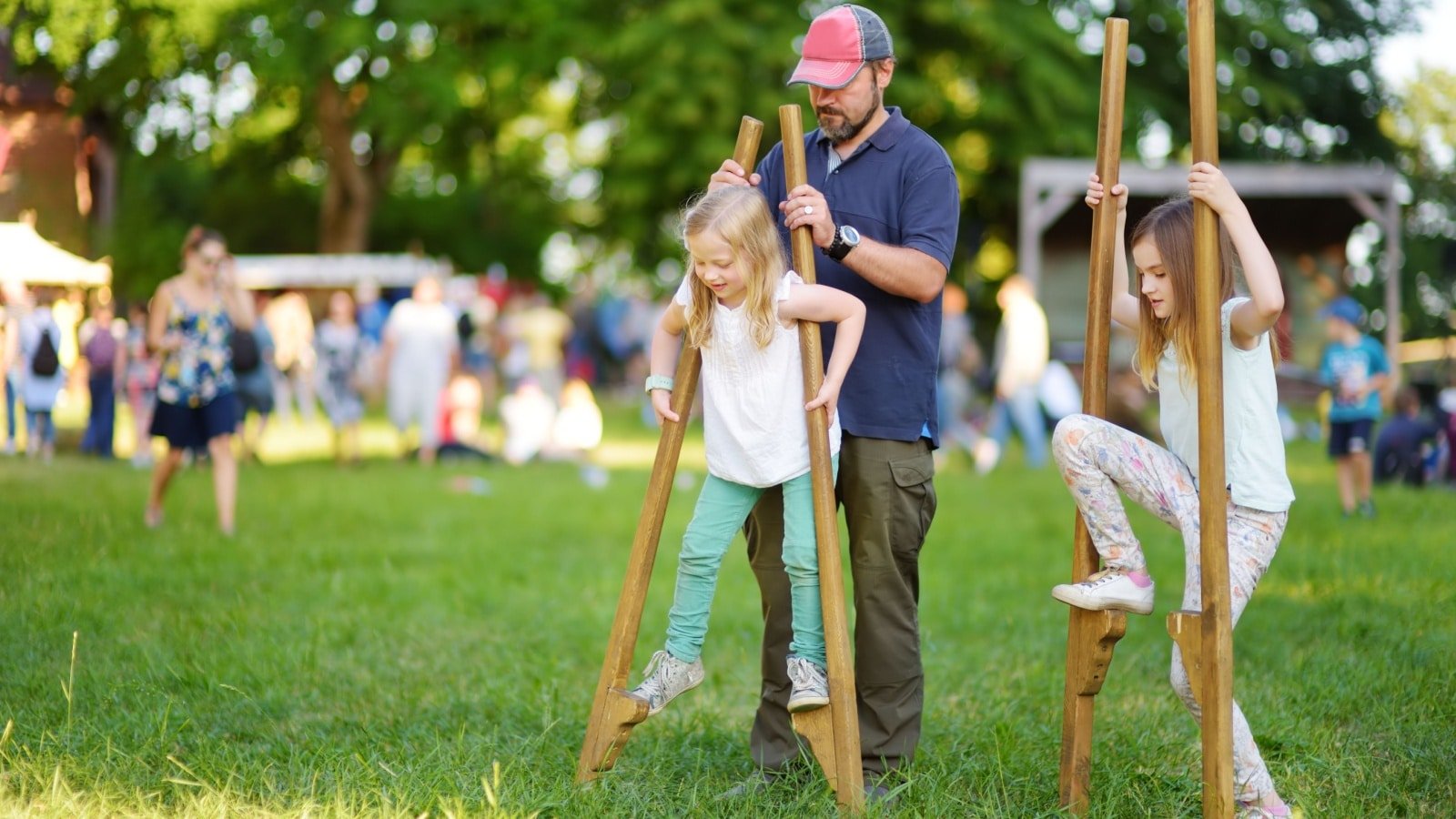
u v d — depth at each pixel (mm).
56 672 5215
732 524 4059
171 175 29234
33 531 8109
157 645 5738
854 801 3898
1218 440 3561
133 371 13852
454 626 6719
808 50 4148
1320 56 25000
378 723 4895
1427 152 24312
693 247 3820
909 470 4242
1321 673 5453
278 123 29219
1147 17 24750
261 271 26969
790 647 4312
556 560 8930
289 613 6699
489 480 13812
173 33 13180
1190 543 3740
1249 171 21203
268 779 4109
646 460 16531
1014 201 25312
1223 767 3541
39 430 12633
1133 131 24594
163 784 4051
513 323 18953
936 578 8336
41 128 10078
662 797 4074
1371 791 4168
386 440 18375
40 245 10719
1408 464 12930
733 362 3934
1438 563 7672
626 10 24438
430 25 24062
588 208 38406
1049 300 26250
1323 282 23906
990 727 4902
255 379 14742
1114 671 5871
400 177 38219
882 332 4234
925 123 24188
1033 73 23016
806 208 3943
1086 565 3943
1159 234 3730
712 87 21953
